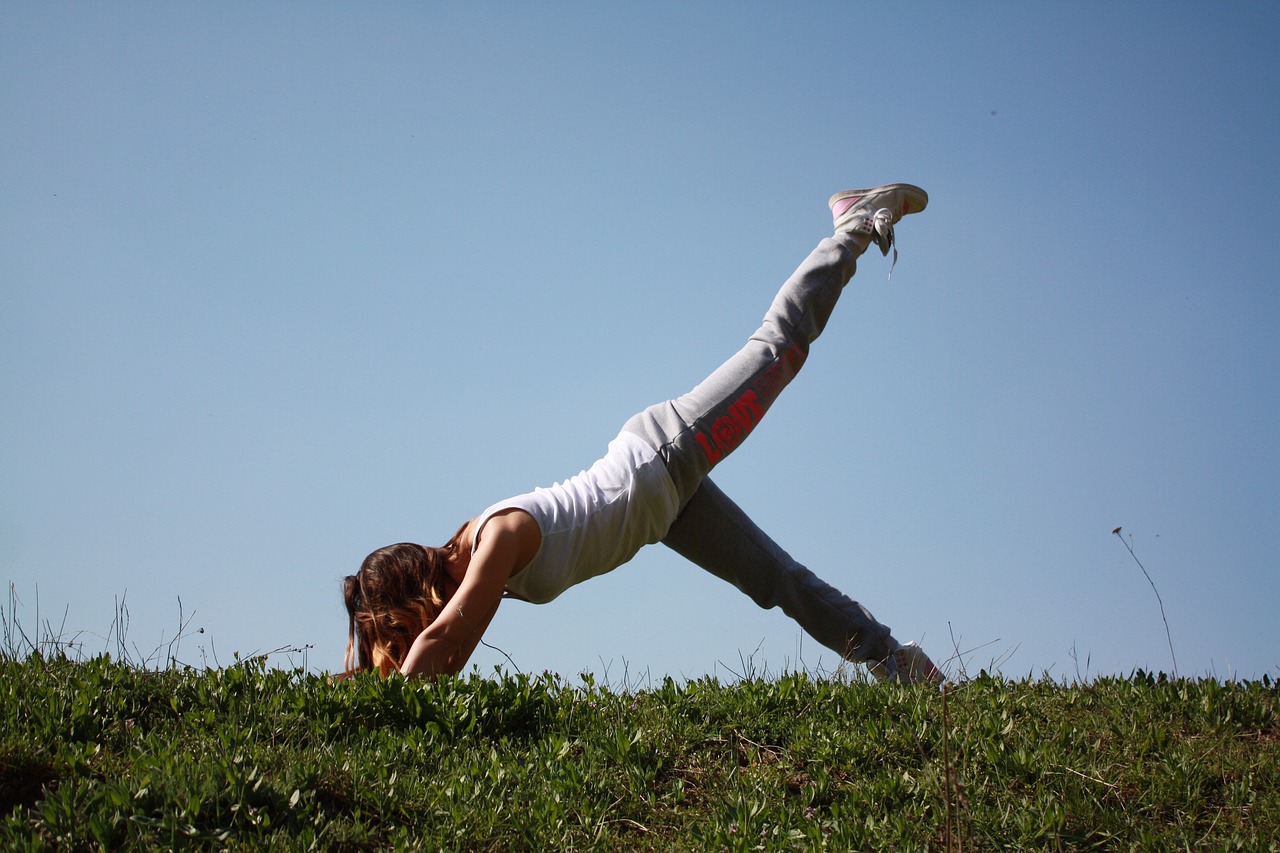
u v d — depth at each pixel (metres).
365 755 3.85
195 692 4.30
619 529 5.26
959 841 3.51
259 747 3.80
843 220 6.46
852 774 4.13
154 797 3.30
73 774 3.49
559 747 4.13
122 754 3.71
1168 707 4.68
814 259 6.32
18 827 3.08
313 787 3.58
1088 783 4.02
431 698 4.33
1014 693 4.89
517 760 4.09
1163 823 3.82
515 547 4.86
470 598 4.73
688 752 4.31
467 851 3.43
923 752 4.14
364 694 4.27
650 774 4.04
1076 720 4.59
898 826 3.68
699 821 3.79
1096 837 3.72
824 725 4.45
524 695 4.44
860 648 5.90
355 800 3.58
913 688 4.95
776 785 4.04
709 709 4.62
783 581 5.95
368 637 5.02
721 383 5.77
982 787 3.94
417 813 3.59
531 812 3.65
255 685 4.38
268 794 3.44
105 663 4.48
